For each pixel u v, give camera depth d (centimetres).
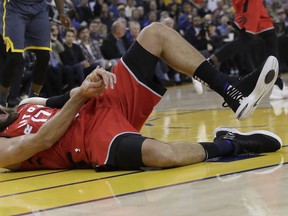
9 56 475
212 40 1092
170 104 637
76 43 857
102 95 272
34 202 212
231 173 234
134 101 273
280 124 386
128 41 941
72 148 267
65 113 263
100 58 898
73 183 241
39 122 279
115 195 212
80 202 205
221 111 515
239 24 607
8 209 204
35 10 479
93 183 237
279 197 189
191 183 221
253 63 1034
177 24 1149
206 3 1313
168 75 1026
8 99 488
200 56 281
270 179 217
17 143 270
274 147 278
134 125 278
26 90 777
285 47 1159
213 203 188
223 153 271
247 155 275
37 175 269
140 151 252
